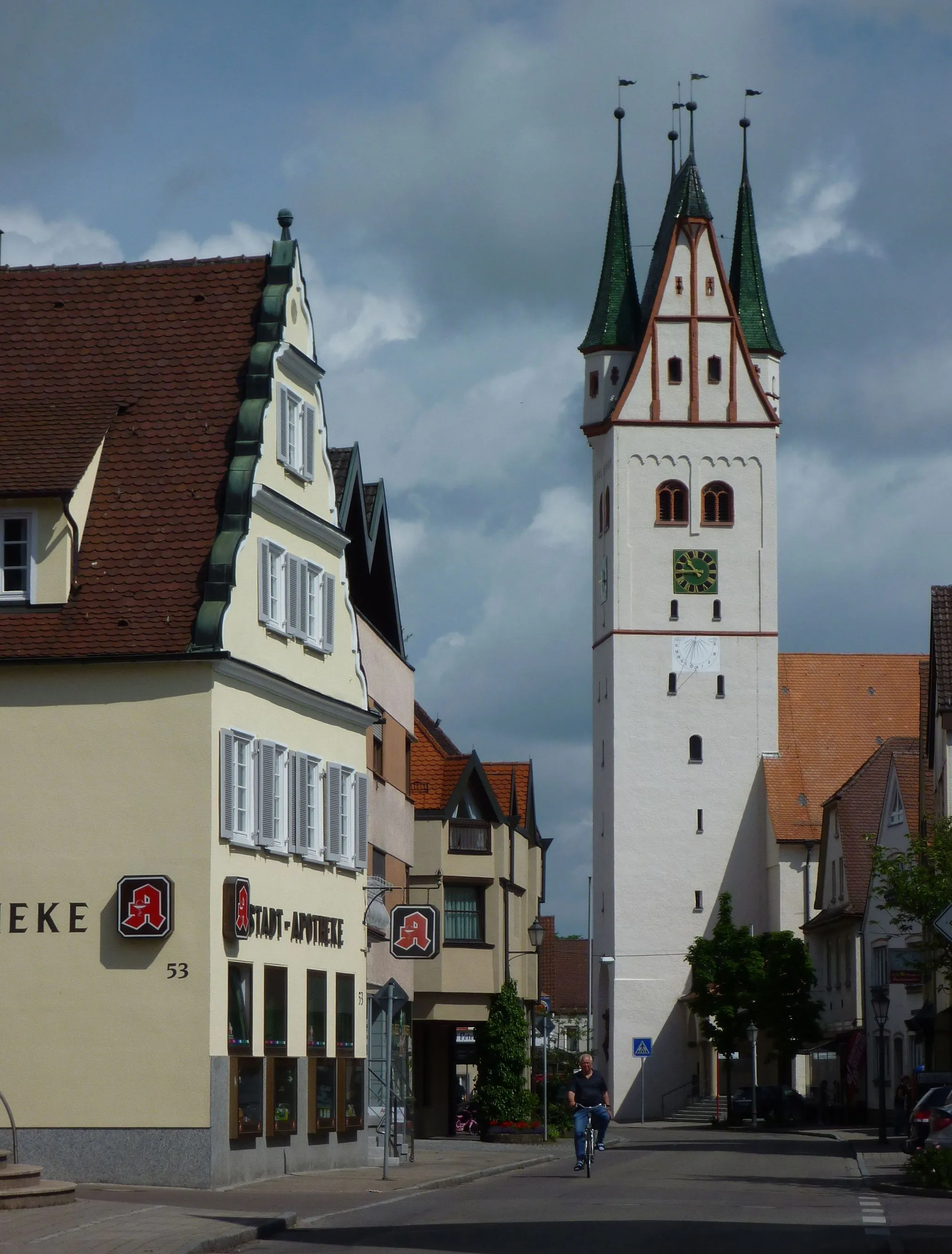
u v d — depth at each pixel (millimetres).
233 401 36531
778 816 110625
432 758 68062
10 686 33750
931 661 70562
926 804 76250
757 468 115062
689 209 116188
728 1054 92062
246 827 35156
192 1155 32375
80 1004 32875
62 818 33344
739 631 114125
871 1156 52656
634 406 115125
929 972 53500
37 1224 24156
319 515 40469
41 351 37781
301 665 38844
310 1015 38750
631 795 112938
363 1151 42094
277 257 38156
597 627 119062
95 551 34750
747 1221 27672
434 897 66312
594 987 117250
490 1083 66562
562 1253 22562
